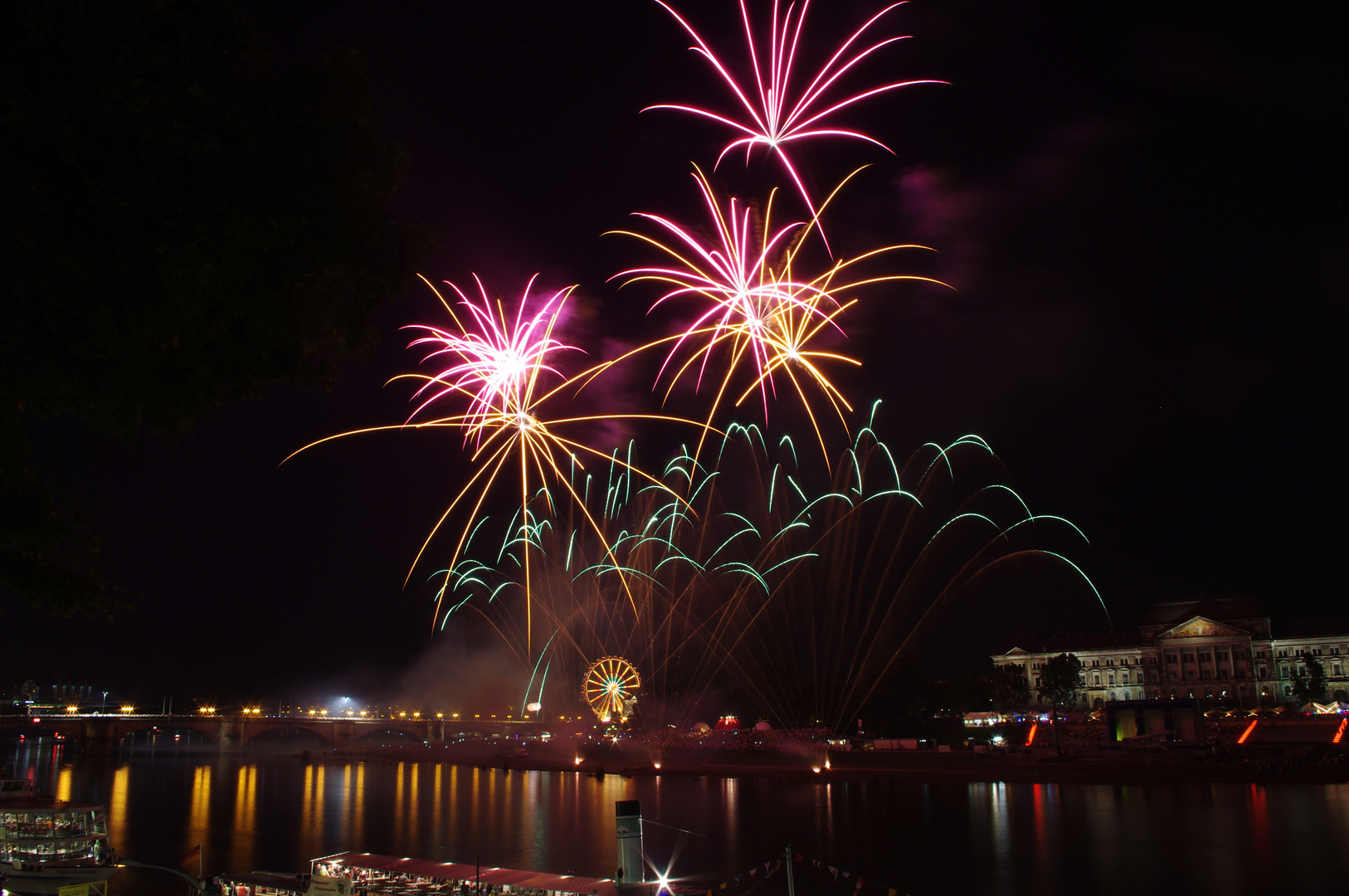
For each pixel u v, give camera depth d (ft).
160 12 61.82
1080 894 179.83
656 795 385.09
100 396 58.75
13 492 59.62
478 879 139.85
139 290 56.65
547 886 135.74
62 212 54.19
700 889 116.57
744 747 528.63
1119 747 418.51
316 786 473.26
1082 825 252.42
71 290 54.44
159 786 473.67
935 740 537.24
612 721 593.01
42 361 55.47
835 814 300.61
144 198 56.85
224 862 241.76
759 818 296.71
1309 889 174.70
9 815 196.65
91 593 64.44
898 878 196.24
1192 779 337.11
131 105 55.67
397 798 400.47
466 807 360.28
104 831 206.39
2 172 52.95
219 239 56.08
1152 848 216.54
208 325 59.77
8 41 55.31
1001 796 326.65
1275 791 304.91
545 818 322.55
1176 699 419.54
